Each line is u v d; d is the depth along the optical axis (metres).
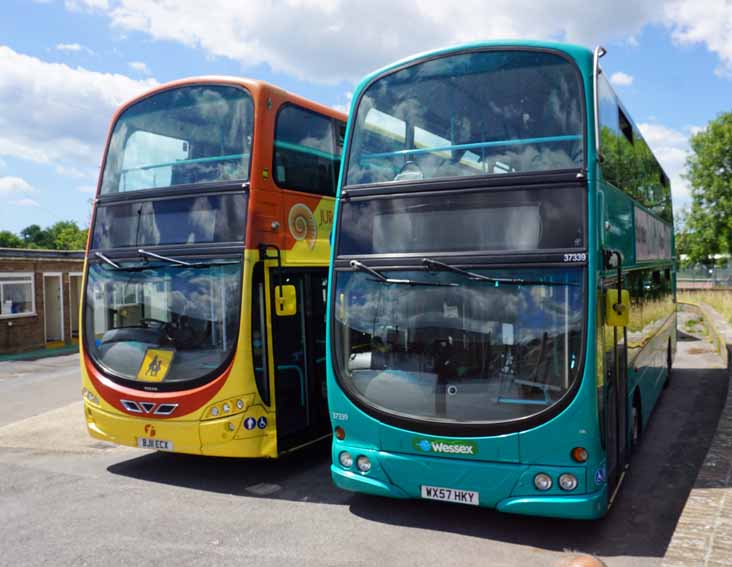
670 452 9.09
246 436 7.64
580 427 5.66
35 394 16.08
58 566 5.65
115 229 8.67
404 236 6.48
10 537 6.34
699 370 16.09
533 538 6.13
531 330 5.88
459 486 6.02
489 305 6.05
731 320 25.17
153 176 8.57
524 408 5.82
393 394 6.33
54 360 23.86
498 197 6.15
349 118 7.06
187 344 7.92
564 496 5.68
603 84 6.63
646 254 9.56
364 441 6.48
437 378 6.17
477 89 6.48
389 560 5.68
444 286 6.25
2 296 25.77
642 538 6.11
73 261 29.30
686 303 33.56
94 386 8.38
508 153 6.20
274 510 7.05
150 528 6.55
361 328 6.57
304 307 8.73
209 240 8.01
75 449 9.93
